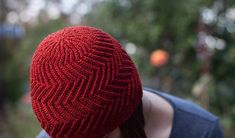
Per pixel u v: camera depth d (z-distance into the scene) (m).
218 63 3.68
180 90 3.97
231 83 3.70
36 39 6.14
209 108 3.58
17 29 8.09
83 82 1.18
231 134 3.67
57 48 1.21
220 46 3.71
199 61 3.71
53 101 1.19
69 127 1.21
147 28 3.85
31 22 7.18
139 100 1.29
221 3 3.61
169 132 1.47
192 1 3.56
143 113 1.43
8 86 8.53
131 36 3.95
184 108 1.52
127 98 1.23
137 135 1.30
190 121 1.48
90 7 4.71
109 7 4.06
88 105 1.19
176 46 3.77
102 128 1.22
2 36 8.11
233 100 3.67
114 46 1.24
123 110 1.23
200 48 3.66
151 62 3.99
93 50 1.20
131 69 1.25
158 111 1.49
